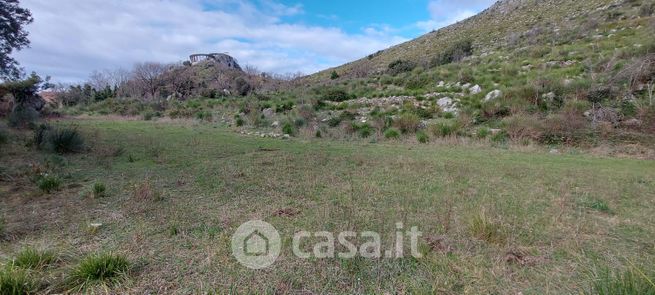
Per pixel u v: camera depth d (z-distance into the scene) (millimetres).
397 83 19328
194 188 4582
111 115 19547
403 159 6961
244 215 3568
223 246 2830
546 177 5527
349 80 24656
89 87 32469
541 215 3670
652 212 3895
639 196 4543
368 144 9523
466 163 6648
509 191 4660
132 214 3535
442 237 3035
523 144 8945
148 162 6320
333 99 17422
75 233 3041
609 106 9750
